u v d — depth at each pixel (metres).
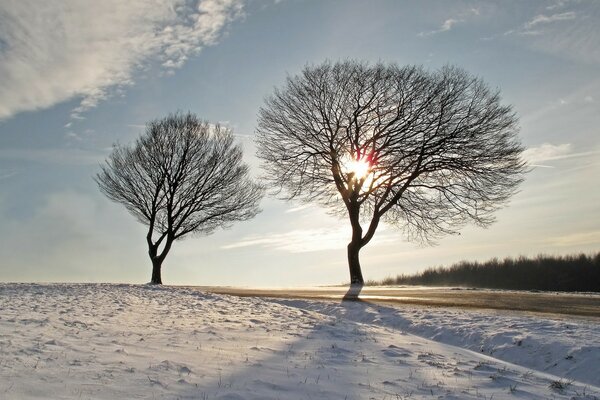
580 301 18.16
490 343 10.98
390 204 29.28
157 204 34.47
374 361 9.15
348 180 29.98
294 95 30.92
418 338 12.04
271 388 7.02
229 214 35.72
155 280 33.78
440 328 12.73
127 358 7.89
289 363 8.52
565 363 9.23
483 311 15.18
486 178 28.30
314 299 20.53
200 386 6.79
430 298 20.12
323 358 9.11
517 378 8.31
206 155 35.09
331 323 13.43
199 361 8.13
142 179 34.28
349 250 29.67
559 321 12.18
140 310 14.40
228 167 35.53
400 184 29.89
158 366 7.54
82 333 9.72
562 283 38.56
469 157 28.19
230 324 12.33
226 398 6.36
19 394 5.77
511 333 11.05
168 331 10.72
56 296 17.77
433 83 29.00
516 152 28.22
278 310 16.09
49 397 5.79
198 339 10.02
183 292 22.09
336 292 24.88
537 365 9.62
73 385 6.30
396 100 29.55
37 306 14.02
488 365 9.06
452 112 28.55
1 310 12.53
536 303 17.52
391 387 7.52
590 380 8.53
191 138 34.78
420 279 42.38
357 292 24.36
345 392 7.10
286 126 31.03
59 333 9.51
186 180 34.62
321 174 30.95
